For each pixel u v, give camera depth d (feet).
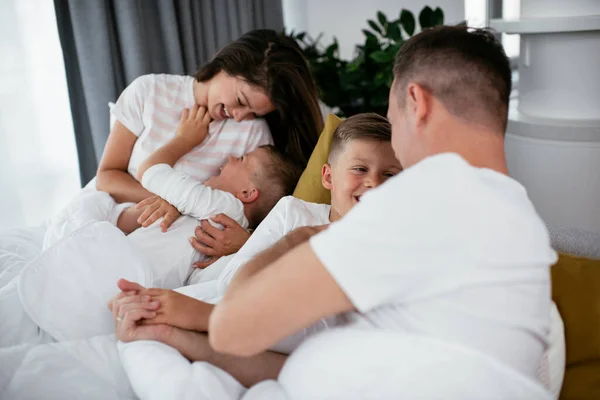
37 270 4.06
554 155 6.95
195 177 5.65
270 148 5.64
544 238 2.62
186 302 3.67
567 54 6.91
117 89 7.85
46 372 3.50
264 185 5.45
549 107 7.24
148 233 4.97
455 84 2.76
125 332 3.55
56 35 7.52
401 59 2.95
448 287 2.44
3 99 7.32
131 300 3.64
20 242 5.33
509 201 2.53
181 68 8.11
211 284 4.39
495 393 2.49
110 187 5.64
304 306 2.51
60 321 3.98
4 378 3.46
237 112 5.63
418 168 2.52
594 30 6.63
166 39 7.94
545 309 2.66
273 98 5.58
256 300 2.56
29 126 7.57
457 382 2.48
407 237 2.40
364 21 10.46
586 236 4.10
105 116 7.59
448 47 2.79
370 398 2.61
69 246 4.20
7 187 7.50
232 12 8.57
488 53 2.79
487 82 2.76
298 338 3.46
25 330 3.99
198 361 3.44
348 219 2.50
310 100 5.82
